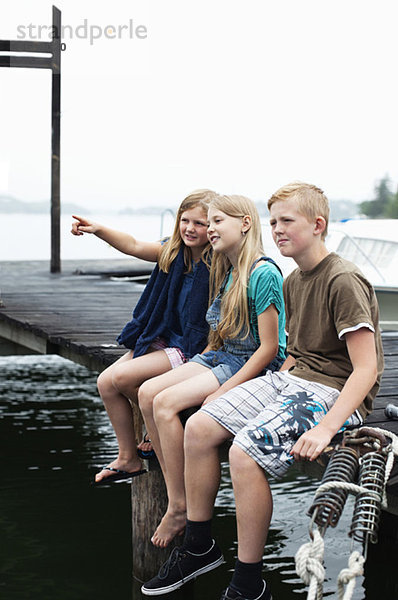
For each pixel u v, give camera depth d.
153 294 3.72
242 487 2.82
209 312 3.47
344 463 2.62
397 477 2.76
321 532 2.40
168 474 3.34
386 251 7.95
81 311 6.96
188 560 3.22
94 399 8.16
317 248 3.03
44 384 8.88
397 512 2.80
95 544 4.64
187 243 3.57
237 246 3.34
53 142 10.71
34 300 7.72
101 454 6.31
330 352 3.02
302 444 2.73
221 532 4.85
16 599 3.98
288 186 3.04
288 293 3.18
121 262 12.07
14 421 7.26
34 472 5.88
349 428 3.03
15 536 4.75
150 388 3.38
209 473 3.09
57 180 10.70
